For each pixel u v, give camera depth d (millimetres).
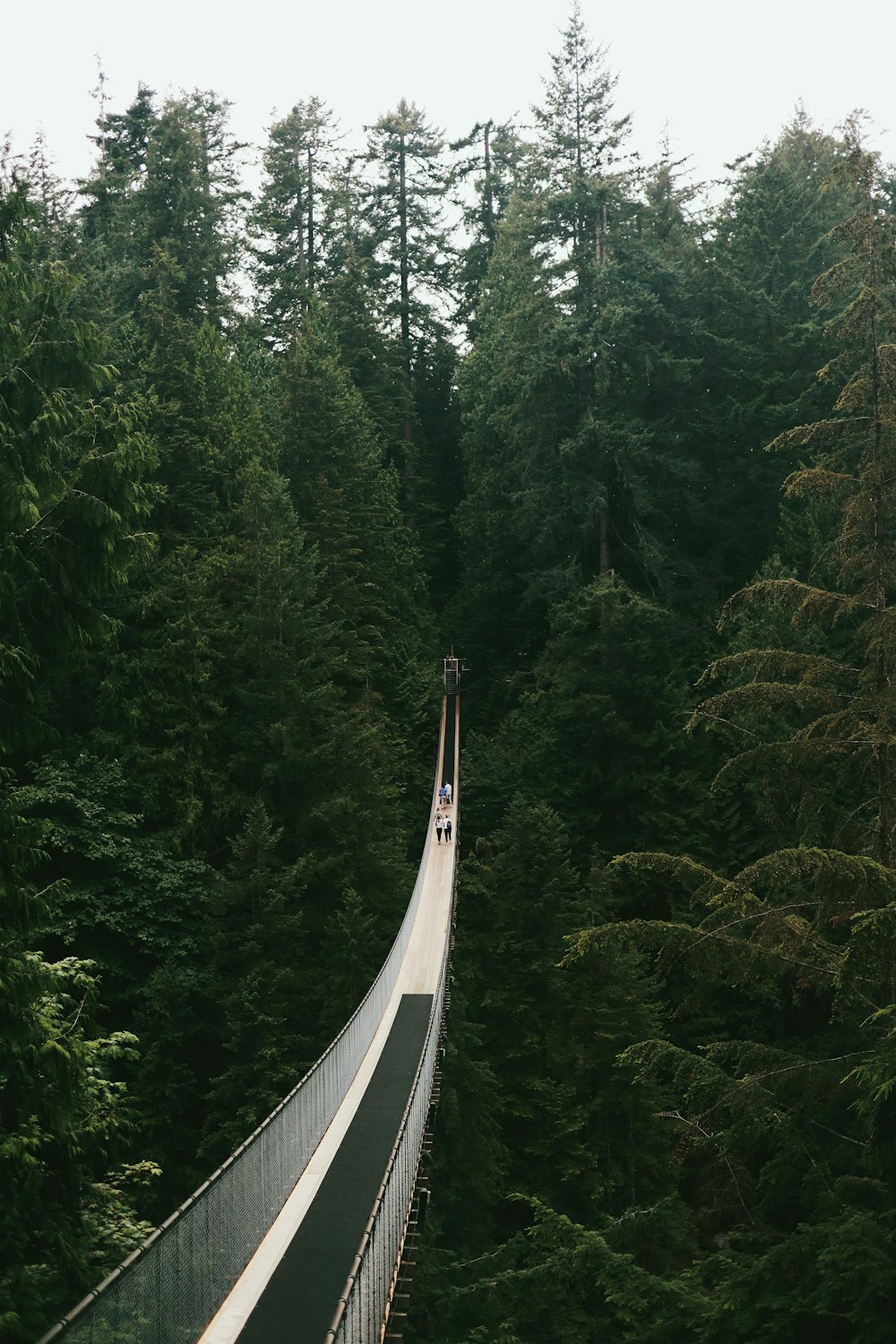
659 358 46750
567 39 47875
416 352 71750
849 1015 14055
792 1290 11828
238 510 38719
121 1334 7469
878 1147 12078
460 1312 20234
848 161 16094
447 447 72062
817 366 48875
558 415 48625
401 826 40969
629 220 48281
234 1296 10719
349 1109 17344
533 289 50656
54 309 14469
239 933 29094
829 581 36844
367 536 51594
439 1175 26016
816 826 15500
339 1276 11203
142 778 32375
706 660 44531
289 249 69875
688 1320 12766
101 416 13836
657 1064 13227
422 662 52906
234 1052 27141
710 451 52875
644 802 41906
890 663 15195
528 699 46938
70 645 12984
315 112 69625
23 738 12602
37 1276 11430
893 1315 10906
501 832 36719
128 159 56406
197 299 49969
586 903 33531
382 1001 22797
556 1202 28422
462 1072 27266
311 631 37656
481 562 57938
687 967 13414
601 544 48125
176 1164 26141
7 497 12594
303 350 52719
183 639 34062
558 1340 18047
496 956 33219
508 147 74750
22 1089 12039
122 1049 14422
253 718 35562
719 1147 13008
